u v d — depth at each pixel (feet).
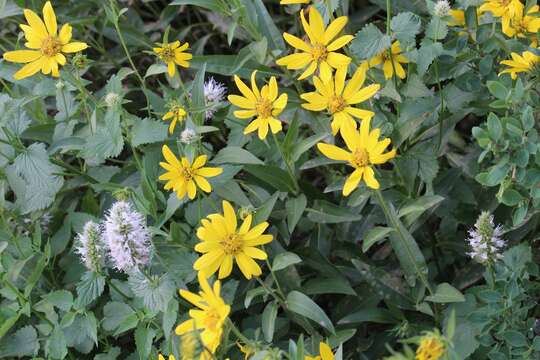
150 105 2.41
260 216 2.03
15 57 2.22
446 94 2.24
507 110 2.04
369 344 2.17
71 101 2.41
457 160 2.30
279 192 2.20
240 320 2.28
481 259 1.96
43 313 2.31
